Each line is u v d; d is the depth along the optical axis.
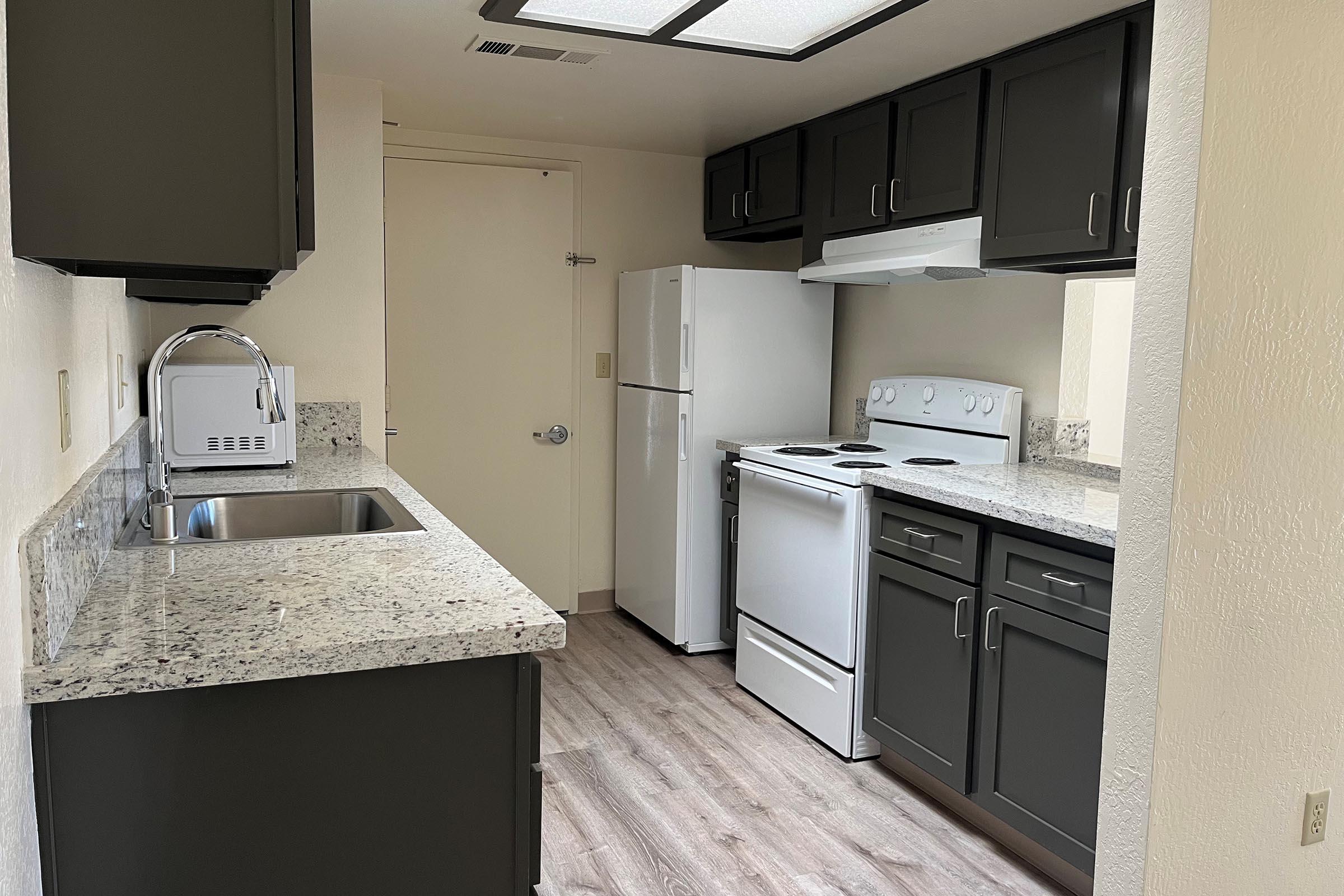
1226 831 1.71
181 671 1.14
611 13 2.27
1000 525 2.35
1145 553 1.63
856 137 3.33
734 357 3.81
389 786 1.29
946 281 3.43
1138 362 1.63
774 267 4.53
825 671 3.00
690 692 3.49
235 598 1.40
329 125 3.11
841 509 2.89
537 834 1.38
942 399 3.31
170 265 1.19
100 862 1.17
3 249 1.01
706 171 4.39
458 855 1.34
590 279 4.31
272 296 3.10
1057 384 2.96
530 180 4.13
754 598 3.41
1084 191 2.43
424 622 1.30
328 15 2.51
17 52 1.09
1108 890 1.73
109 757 1.16
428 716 1.30
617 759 2.92
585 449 4.39
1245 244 1.56
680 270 3.71
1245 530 1.64
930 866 2.35
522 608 1.38
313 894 1.27
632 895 2.20
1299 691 1.75
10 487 1.03
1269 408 1.63
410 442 4.07
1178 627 1.61
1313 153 1.60
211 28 1.17
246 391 2.66
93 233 1.13
